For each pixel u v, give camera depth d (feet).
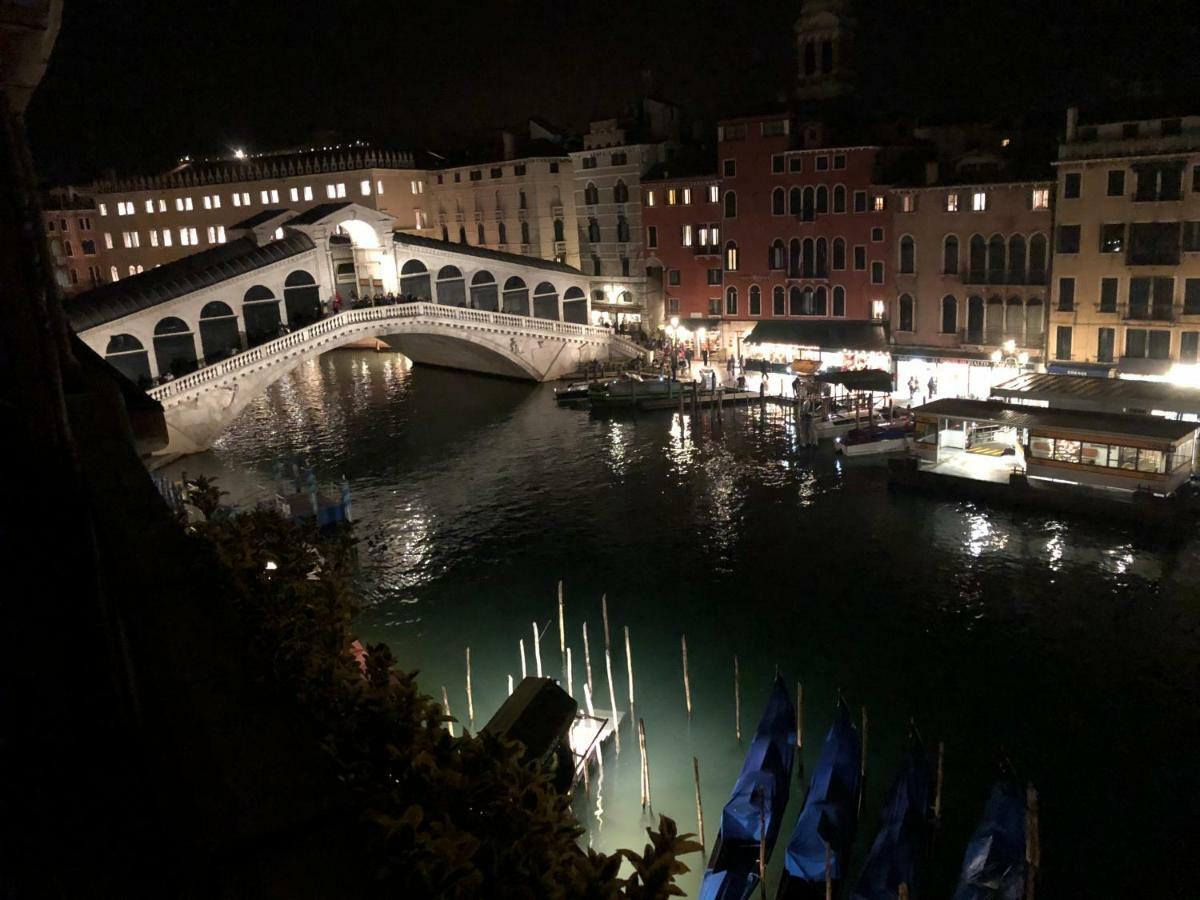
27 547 9.34
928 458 129.18
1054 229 149.18
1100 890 56.44
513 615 98.37
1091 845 60.13
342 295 199.21
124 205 286.66
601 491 135.44
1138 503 108.06
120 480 16.01
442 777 10.46
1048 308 152.25
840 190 179.42
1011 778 67.00
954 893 54.39
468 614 99.09
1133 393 124.88
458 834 8.93
